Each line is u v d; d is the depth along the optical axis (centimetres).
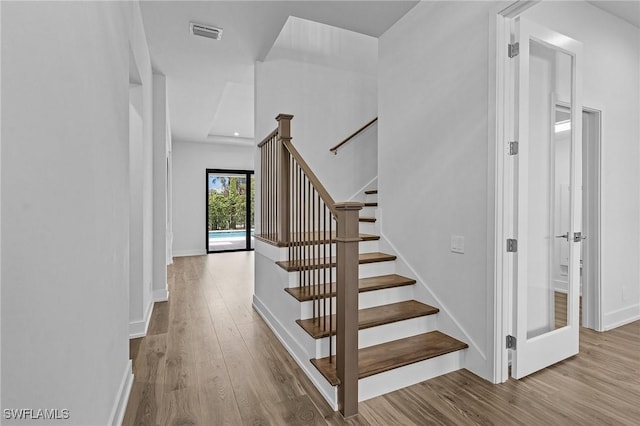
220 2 272
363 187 435
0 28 66
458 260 237
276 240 307
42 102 83
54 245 89
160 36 324
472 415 177
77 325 107
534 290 227
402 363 201
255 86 378
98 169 132
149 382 211
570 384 208
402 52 292
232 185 895
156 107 415
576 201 246
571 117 243
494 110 208
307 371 219
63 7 96
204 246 852
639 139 338
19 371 73
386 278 285
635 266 335
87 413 117
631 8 301
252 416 177
